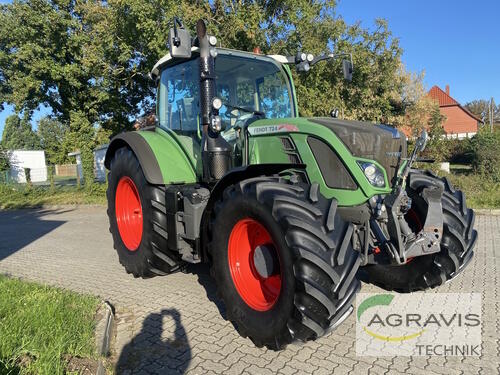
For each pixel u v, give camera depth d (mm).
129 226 4902
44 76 20266
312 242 2680
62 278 4926
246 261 3283
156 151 4262
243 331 3143
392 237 3082
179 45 3373
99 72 16625
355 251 2814
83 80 20219
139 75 17609
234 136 4020
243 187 3084
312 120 3461
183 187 4023
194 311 3795
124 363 2920
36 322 3098
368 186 3090
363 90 14023
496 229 7059
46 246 6961
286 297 2727
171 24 11062
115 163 4906
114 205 4961
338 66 12461
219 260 3309
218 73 4070
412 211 3541
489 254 5449
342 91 13594
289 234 2689
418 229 3494
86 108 20750
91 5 15266
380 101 15195
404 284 3863
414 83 20125
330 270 2615
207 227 3613
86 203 13766
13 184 17047
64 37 19344
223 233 3256
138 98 20172
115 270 5246
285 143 3496
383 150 3209
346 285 2646
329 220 2742
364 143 3152
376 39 13758
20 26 19000
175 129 4520
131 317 3689
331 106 12508
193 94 4184
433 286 3684
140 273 4469
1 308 3361
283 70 4586
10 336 2791
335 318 2670
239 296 3186
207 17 11414
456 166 20797
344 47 12398
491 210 8750
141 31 12438
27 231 8766
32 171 20344
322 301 2582
